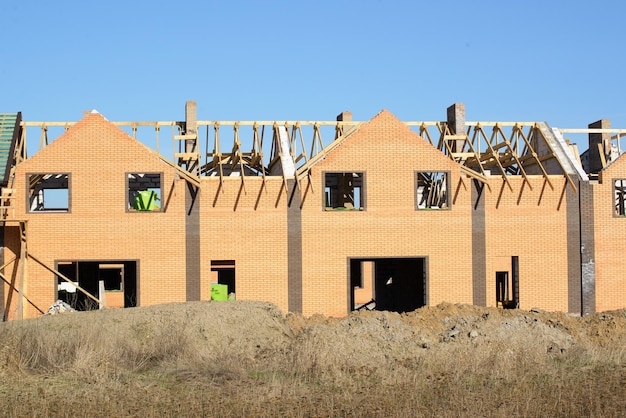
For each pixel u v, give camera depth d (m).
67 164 30.55
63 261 30.34
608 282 32.88
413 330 22.44
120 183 30.72
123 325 21.52
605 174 33.16
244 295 30.98
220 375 18.14
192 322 21.95
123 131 30.84
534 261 32.44
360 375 17.95
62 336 19.62
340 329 21.72
